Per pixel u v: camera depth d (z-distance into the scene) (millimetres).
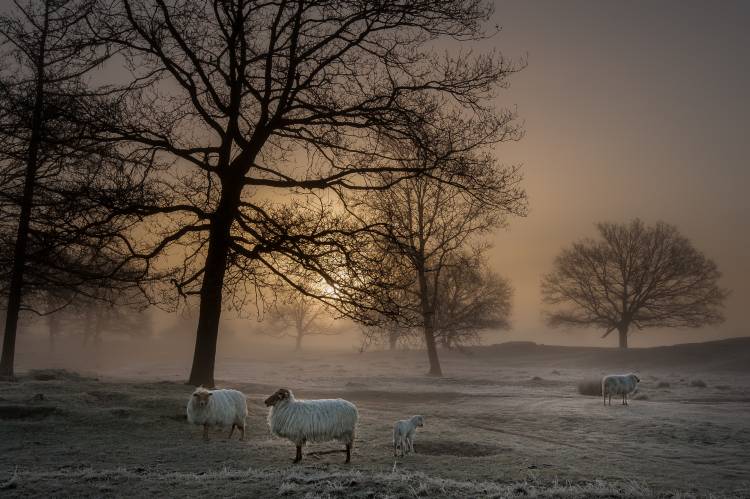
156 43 18656
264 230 19703
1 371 23484
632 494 7457
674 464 11891
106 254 19469
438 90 19766
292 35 19438
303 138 20047
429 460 10906
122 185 17578
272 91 20109
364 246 19188
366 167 20125
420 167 20062
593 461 11773
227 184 20000
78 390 17312
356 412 10547
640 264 68188
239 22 18875
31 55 19031
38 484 7281
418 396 28031
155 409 14875
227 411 12633
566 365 64062
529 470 9789
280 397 10227
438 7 18797
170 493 6938
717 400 27047
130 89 19094
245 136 21125
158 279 18906
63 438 12008
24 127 17984
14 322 23953
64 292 36812
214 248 19750
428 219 41219
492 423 18719
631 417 19250
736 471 11188
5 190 23312
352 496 6715
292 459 10578
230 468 9531
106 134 18312
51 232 17766
